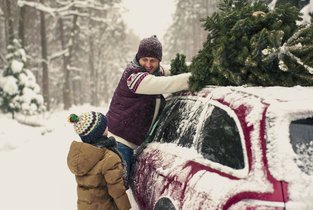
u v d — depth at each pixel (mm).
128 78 4621
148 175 4035
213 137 3191
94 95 59031
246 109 2961
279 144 2666
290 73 3580
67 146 12867
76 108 34406
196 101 3777
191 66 4129
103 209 3807
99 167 3725
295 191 2484
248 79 3602
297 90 3191
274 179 2553
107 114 5043
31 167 9633
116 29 57000
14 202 6855
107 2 47125
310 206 2449
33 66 45812
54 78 56188
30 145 13086
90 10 46750
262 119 2818
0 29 40062
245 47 3654
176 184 3309
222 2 4836
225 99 3260
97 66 63375
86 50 57531
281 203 2463
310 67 3508
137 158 4633
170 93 4793
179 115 4066
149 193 3910
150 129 4805
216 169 2967
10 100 21984
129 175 4785
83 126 3816
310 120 2838
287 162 2590
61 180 8297
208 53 4012
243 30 3877
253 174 2641
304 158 2650
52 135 15688
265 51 3471
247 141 2797
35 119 22641
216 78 3805
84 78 66500
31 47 45844
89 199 3801
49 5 39562
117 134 4801
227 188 2711
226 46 3803
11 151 11977
